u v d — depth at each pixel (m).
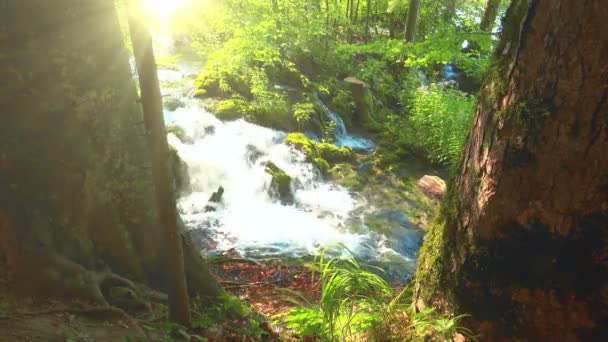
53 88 3.26
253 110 10.20
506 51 2.68
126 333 3.08
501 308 2.78
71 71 3.34
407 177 9.80
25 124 3.18
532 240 2.59
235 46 10.30
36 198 3.24
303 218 8.05
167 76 11.04
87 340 2.86
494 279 2.78
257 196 8.57
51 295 3.17
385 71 14.52
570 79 2.31
